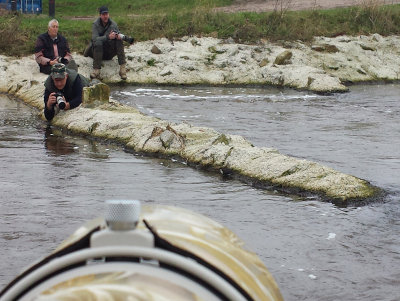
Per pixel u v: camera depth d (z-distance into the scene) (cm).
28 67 1598
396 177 771
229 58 1767
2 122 1138
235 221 605
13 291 178
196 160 835
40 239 553
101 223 220
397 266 507
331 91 1568
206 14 1962
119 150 931
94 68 1652
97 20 1669
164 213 239
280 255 523
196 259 186
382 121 1170
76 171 793
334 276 484
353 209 654
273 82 1678
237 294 179
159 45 1806
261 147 851
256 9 2347
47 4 2611
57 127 1099
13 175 766
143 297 166
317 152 899
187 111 1250
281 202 674
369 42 1948
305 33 1914
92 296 166
